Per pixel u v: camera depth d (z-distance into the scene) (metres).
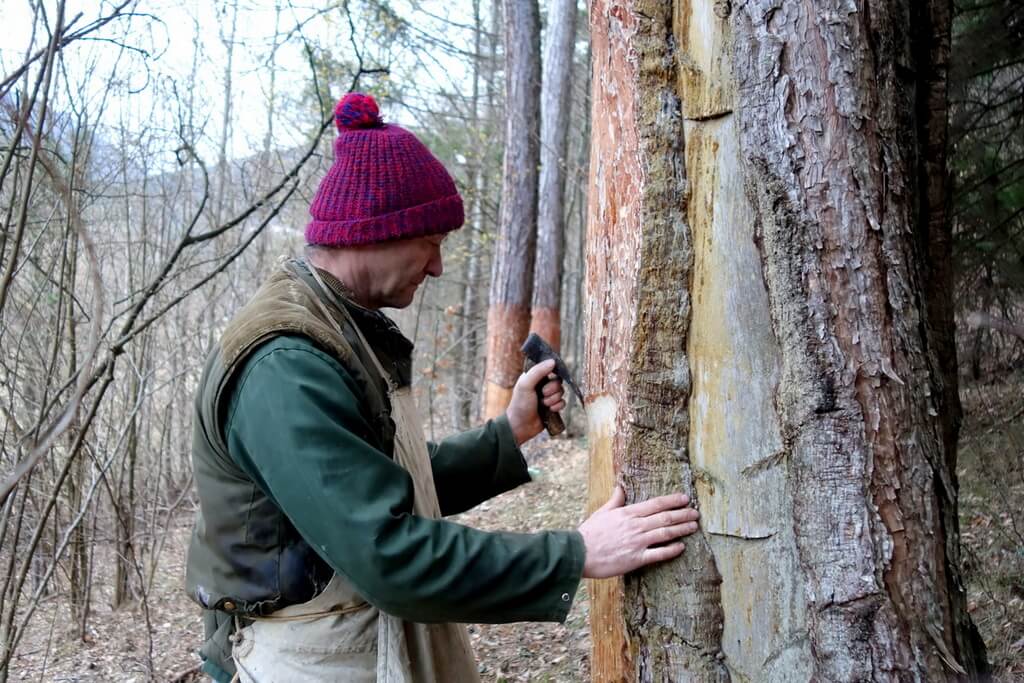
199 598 1.39
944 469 1.42
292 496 1.17
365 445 1.21
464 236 12.59
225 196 9.02
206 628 1.52
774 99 1.36
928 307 1.71
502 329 8.18
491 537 1.23
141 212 5.90
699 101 1.42
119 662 4.61
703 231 1.43
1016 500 2.79
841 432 1.33
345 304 1.42
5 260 2.74
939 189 1.71
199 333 6.94
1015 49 2.97
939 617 1.35
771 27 1.36
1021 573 2.62
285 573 1.33
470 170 12.02
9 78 1.63
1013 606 2.55
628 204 1.50
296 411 1.19
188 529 7.16
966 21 3.00
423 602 1.17
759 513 1.38
